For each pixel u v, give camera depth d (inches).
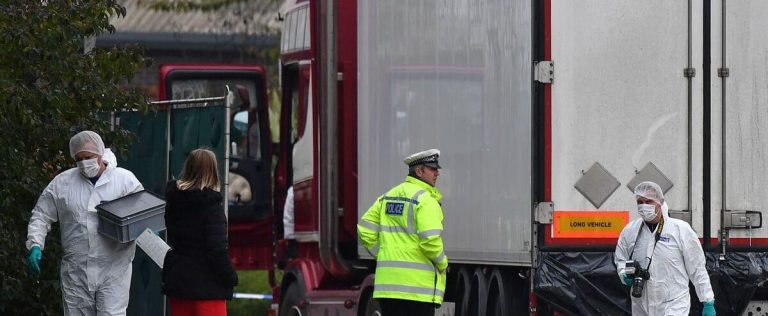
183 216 1378.0
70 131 1601.9
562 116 1482.5
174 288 1375.5
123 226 1405.0
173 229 1385.3
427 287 1519.4
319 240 1903.3
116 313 1454.2
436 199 1536.7
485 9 1565.0
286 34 2178.9
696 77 1509.6
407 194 1526.8
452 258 1616.6
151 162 1851.6
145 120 1875.0
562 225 1478.8
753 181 1523.1
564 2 1485.0
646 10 1499.8
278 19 2252.7
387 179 1736.0
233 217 2327.8
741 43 1517.0
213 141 1669.5
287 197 2165.4
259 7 3661.4
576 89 1486.2
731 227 1518.2
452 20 1624.0
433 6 1658.5
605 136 1491.1
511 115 1510.8
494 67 1545.3
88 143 1432.1
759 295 1574.8
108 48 1731.1
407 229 1521.9
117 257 1451.8
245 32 3683.6
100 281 1445.6
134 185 1462.8
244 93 2319.1
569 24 1486.2
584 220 1483.8
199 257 1378.0
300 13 2096.5
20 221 1605.6
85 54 1653.5
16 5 1567.4
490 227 1549.0
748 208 1523.1
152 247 1396.4
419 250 1521.9
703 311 1454.2
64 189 1443.2
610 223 1488.7
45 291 1647.4
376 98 1761.8
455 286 1691.7
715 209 1518.2
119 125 1777.8
